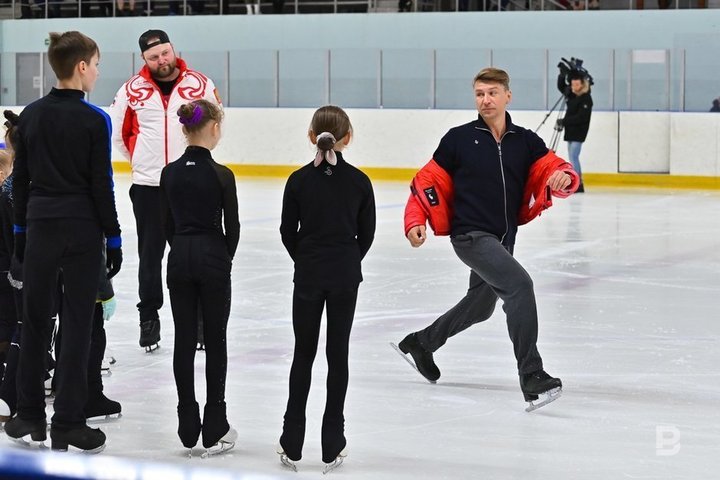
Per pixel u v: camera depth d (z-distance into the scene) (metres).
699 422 6.53
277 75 26.81
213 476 3.25
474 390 7.31
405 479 5.45
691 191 22.72
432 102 25.75
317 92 26.86
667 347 8.62
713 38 24.31
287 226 5.60
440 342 7.34
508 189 6.83
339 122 5.60
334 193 5.53
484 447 6.01
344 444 5.58
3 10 30.05
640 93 24.56
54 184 5.67
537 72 25.30
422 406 6.88
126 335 9.15
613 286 11.50
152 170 8.59
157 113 8.68
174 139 8.66
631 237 15.47
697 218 17.81
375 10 27.95
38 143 5.65
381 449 5.96
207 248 5.71
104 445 5.88
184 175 5.74
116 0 29.20
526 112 24.59
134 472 3.15
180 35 28.58
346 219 5.55
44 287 5.71
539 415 6.68
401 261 13.24
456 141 6.88
